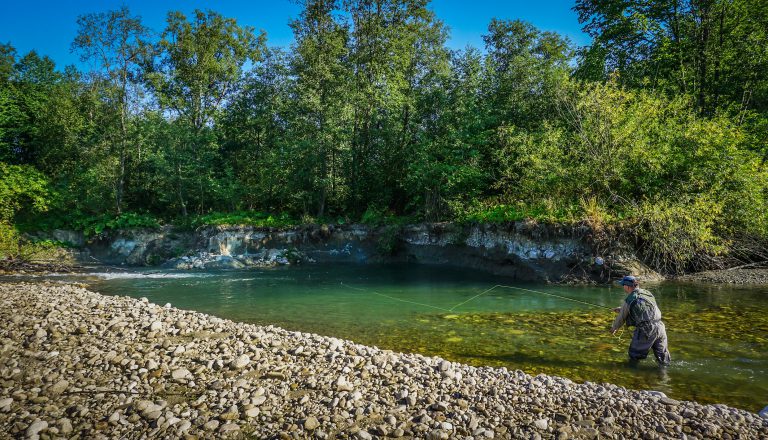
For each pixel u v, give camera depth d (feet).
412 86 76.48
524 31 78.95
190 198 87.51
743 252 46.98
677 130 49.11
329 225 74.79
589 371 20.94
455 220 62.75
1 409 16.22
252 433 14.80
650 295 22.56
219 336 25.09
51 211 84.53
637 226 45.44
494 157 65.05
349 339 27.27
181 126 83.35
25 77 103.96
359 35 78.79
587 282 45.44
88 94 90.22
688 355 22.62
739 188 44.68
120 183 85.46
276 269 64.75
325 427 15.05
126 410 16.31
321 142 71.82
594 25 75.51
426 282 50.19
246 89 90.79
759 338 25.00
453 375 19.30
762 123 54.70
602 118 51.39
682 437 14.08
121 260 76.02
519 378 19.25
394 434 14.46
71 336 24.44
